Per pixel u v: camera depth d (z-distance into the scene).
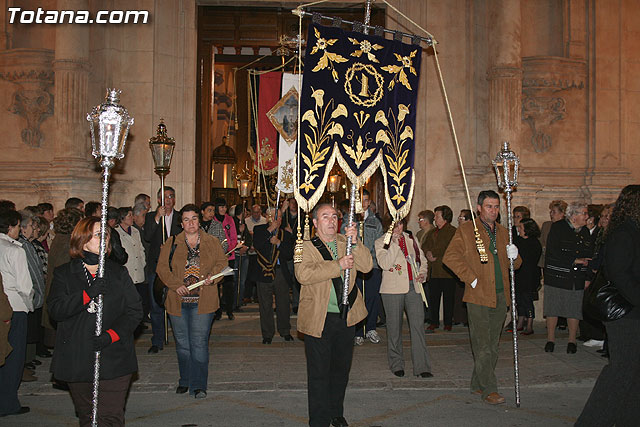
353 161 5.68
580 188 13.07
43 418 6.11
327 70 5.62
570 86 13.23
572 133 13.36
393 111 5.97
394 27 12.75
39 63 12.37
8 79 12.58
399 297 7.62
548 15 13.42
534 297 10.72
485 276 6.50
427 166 12.62
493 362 6.62
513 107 12.35
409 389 7.15
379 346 9.64
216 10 13.77
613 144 13.23
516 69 12.36
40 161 12.59
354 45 5.79
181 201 12.54
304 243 5.41
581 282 8.67
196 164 13.04
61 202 11.36
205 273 6.77
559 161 13.35
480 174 12.42
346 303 5.13
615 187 12.96
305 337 5.32
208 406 6.52
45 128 12.66
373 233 9.80
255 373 7.84
